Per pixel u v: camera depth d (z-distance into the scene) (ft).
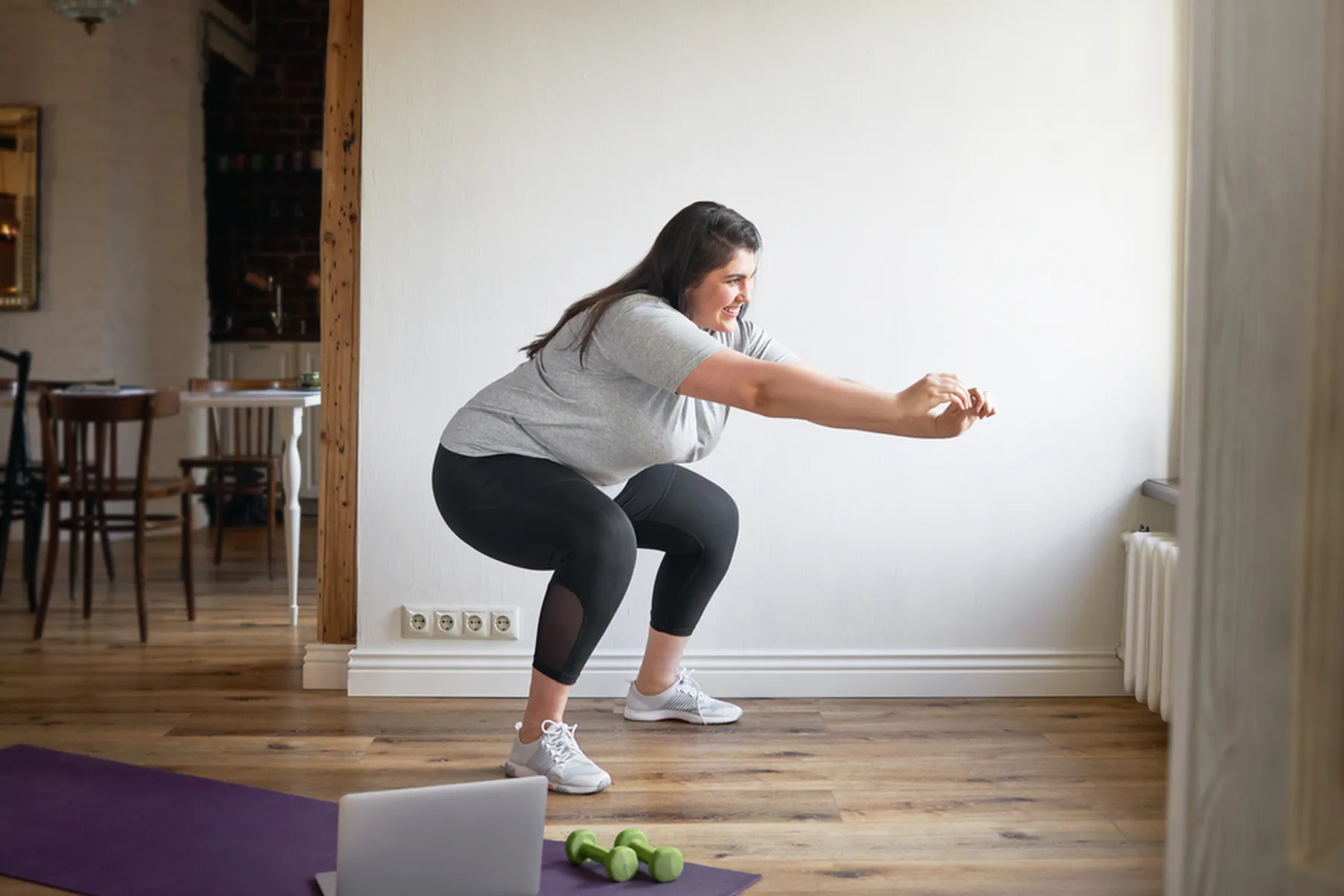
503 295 10.98
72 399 13.71
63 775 8.59
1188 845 1.46
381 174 10.91
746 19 10.88
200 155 23.30
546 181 10.92
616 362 8.25
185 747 9.41
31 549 15.25
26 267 21.63
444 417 11.01
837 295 11.03
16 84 21.63
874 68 10.93
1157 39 10.96
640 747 9.49
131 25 21.98
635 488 9.48
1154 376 11.12
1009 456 11.16
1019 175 11.00
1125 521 11.17
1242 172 1.36
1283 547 1.34
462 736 9.78
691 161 10.93
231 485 18.54
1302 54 1.29
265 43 24.75
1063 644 11.26
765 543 11.16
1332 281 1.27
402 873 5.90
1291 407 1.32
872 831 7.62
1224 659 1.41
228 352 24.16
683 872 6.83
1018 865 7.04
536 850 6.20
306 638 13.66
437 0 10.82
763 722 10.28
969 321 11.07
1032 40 10.96
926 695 11.20
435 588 11.09
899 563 11.18
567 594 8.39
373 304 10.96
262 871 6.73
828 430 11.10
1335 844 1.32
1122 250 11.07
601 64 10.87
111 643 13.37
